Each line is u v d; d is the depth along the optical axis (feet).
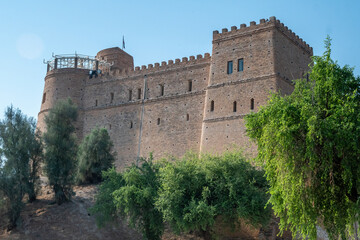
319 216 75.05
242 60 166.30
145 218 125.29
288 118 72.79
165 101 188.44
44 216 147.54
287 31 169.27
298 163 71.77
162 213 124.06
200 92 178.50
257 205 111.55
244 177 117.80
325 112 72.43
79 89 217.15
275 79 155.22
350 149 68.59
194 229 124.98
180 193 115.34
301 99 76.79
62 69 219.82
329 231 72.59
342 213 70.74
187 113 179.52
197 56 184.75
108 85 210.79
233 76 165.89
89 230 140.46
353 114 69.10
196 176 118.52
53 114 167.73
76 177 173.88
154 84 195.21
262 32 164.14
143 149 188.03
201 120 174.40
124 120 199.11
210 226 115.65
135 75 203.21
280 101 77.61
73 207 152.46
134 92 201.05
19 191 147.02
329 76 73.72
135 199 123.13
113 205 130.41
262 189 119.24
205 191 115.55
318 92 73.31
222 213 114.83
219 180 117.60
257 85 158.71
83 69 220.43
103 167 175.42
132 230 142.00
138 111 195.93
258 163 82.48
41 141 164.86
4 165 152.25
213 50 174.81
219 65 171.12
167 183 117.70
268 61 159.12
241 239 123.85
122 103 202.08
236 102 161.79
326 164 69.56
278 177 74.23
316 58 76.02
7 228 141.90
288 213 73.56
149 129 189.16
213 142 161.68
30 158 160.97
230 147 156.76
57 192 155.12
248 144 152.56
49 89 219.82
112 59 243.81
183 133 177.88
